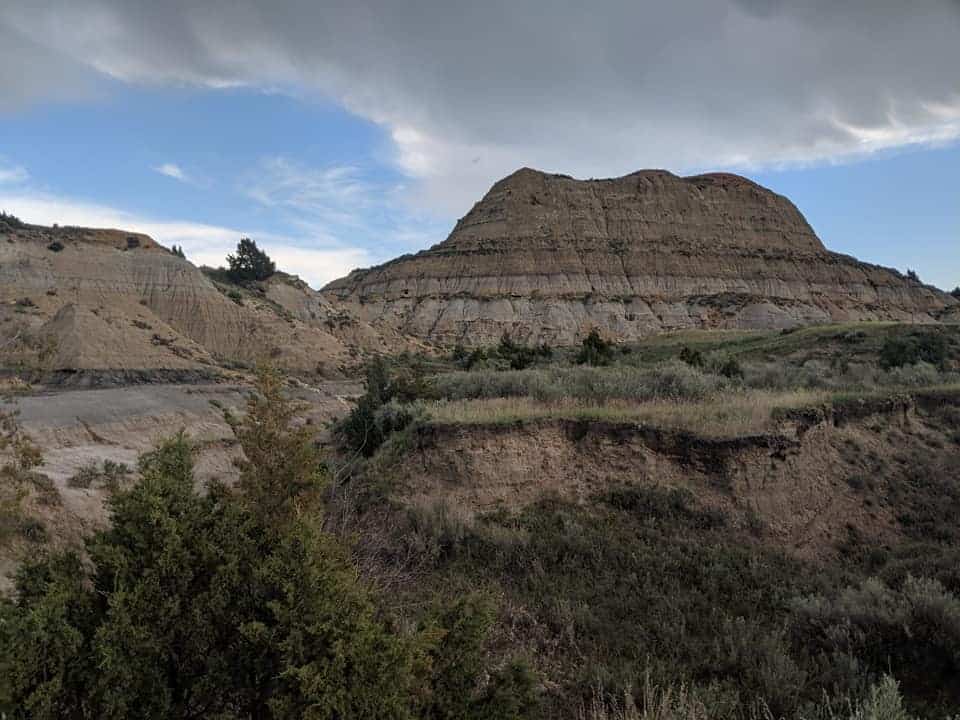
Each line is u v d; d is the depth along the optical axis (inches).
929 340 1464.1
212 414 1412.4
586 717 246.8
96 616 175.2
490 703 197.6
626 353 2438.5
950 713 238.4
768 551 406.0
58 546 442.3
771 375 858.8
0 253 2475.4
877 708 204.2
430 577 380.2
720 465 467.8
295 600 176.7
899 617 287.7
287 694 167.5
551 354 2080.5
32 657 154.7
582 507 456.1
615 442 503.8
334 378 2468.0
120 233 3102.9
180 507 191.3
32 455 330.0
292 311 3412.9
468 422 516.1
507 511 453.1
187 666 180.2
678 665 283.1
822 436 539.2
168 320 2608.3
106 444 1068.5
